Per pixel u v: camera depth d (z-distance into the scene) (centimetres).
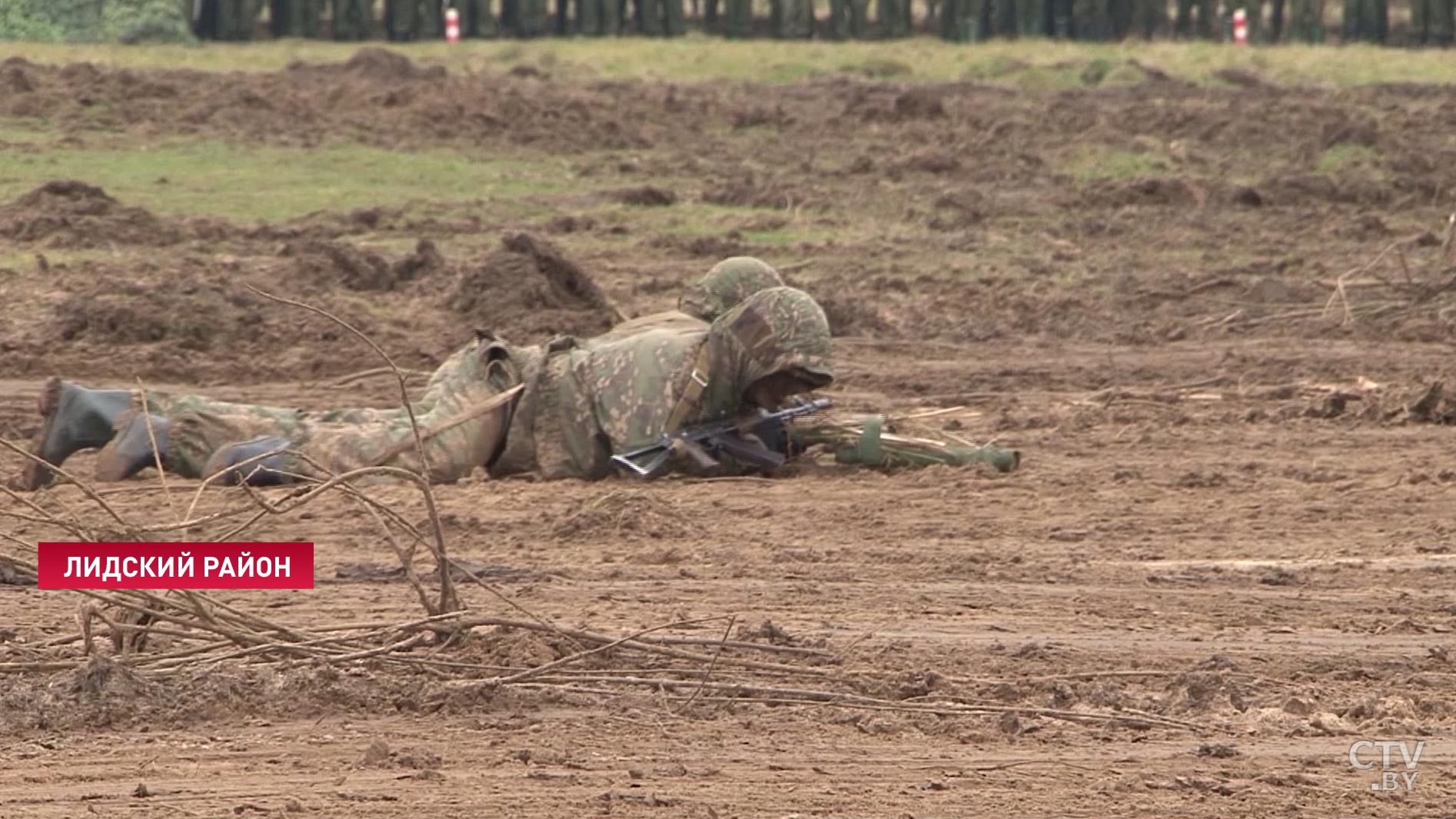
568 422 3788
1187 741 2298
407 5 12244
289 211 6950
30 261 5897
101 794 2042
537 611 2775
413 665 2428
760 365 3778
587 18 12475
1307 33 12875
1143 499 3650
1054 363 5184
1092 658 2619
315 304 5422
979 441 4212
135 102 8356
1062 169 8275
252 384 4788
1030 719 2352
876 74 10881
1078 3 12656
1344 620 2847
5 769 2108
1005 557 3192
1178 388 4875
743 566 3103
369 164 7731
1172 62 11244
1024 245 6900
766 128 8956
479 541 3247
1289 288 6059
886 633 2719
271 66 10588
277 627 2470
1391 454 4084
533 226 6906
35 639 2566
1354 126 8625
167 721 2256
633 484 3725
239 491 3338
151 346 4991
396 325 5341
